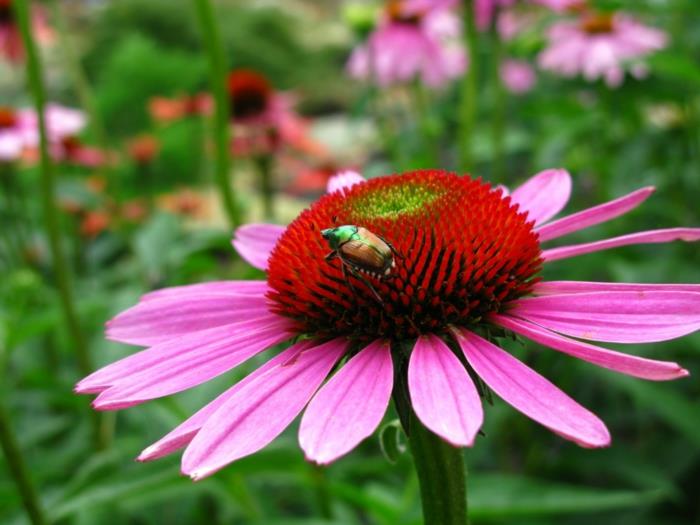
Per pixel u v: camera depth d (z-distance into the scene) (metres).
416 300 0.13
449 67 0.42
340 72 1.04
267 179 0.43
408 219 0.13
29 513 0.18
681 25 0.36
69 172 0.45
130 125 0.64
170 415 0.20
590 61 0.35
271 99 0.43
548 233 0.15
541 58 0.38
